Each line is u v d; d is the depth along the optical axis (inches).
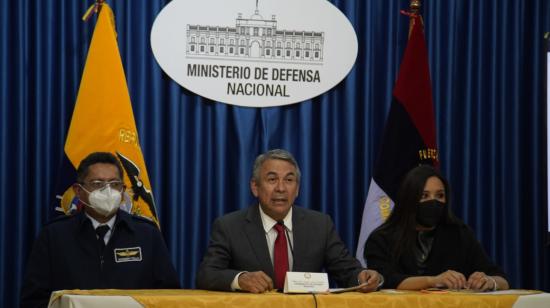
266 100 155.4
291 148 157.4
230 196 155.4
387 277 113.6
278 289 105.3
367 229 148.6
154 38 150.9
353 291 98.0
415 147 150.8
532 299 93.5
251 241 115.1
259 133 155.5
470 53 163.6
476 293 97.6
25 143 146.1
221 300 85.2
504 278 120.4
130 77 150.7
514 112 164.1
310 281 93.0
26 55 146.9
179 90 152.5
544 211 163.6
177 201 150.0
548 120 163.5
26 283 116.6
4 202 142.5
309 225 118.5
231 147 155.7
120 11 150.7
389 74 160.1
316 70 157.1
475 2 165.2
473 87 164.4
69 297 81.7
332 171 157.0
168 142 151.4
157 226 137.9
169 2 153.9
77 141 136.6
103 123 137.1
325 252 118.7
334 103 158.7
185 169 152.9
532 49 165.9
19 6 144.6
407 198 120.9
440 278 105.3
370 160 158.2
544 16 166.1
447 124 161.5
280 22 156.6
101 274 118.3
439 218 122.0
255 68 155.3
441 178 122.5
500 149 164.9
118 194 118.7
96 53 139.2
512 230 163.0
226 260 114.0
